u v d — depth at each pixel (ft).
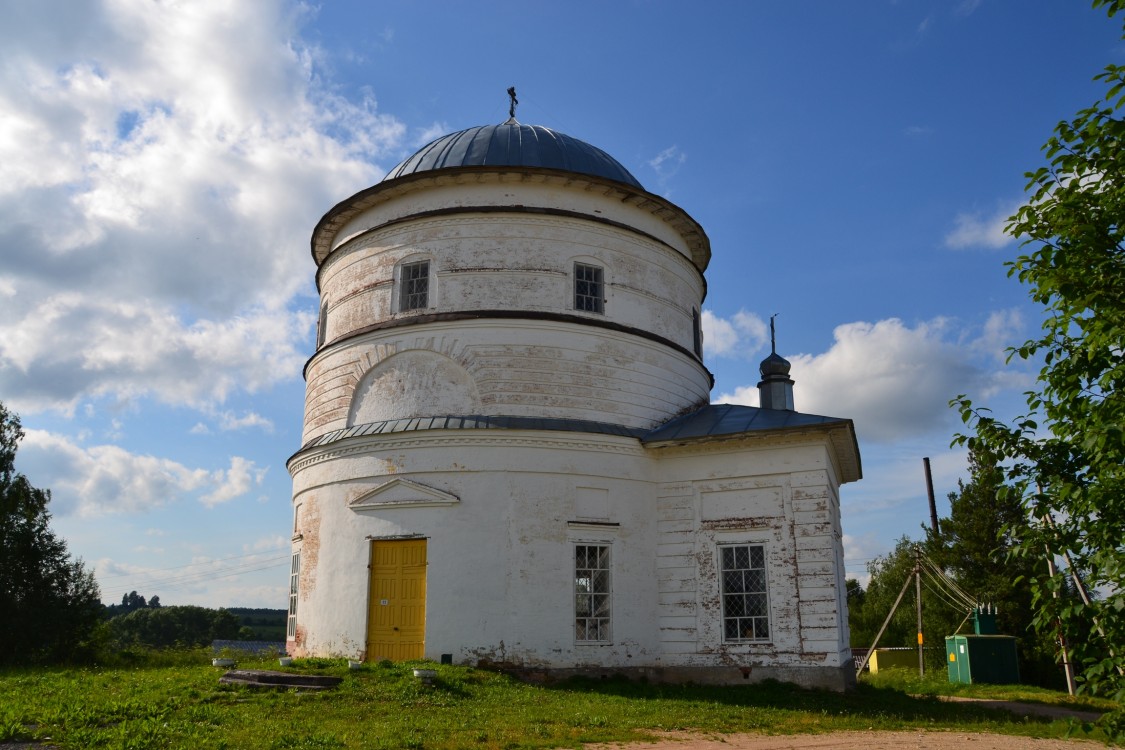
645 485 74.74
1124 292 25.08
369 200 81.20
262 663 64.13
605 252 79.41
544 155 82.74
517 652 66.39
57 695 50.98
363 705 50.34
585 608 69.92
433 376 73.87
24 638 100.89
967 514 146.61
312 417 82.07
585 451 72.43
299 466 80.23
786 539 69.62
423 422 71.82
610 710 52.65
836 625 66.69
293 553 79.92
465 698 54.85
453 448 70.54
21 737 38.73
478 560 68.08
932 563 131.54
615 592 70.74
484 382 72.59
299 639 74.23
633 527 73.10
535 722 47.47
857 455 81.66
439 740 41.42
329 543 73.41
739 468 72.59
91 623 106.83
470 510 69.15
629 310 79.51
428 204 79.25
